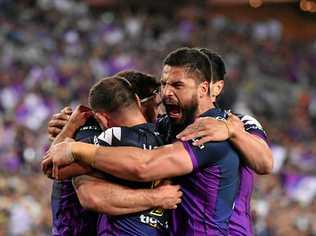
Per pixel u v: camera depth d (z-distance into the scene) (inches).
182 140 154.6
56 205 169.5
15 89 634.8
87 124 165.3
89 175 155.6
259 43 1059.3
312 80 1009.5
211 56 166.6
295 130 779.4
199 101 160.1
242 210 165.2
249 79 914.1
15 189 451.2
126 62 790.5
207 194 157.3
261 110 852.0
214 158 155.5
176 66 157.9
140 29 946.7
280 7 1246.9
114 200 152.8
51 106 622.5
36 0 922.1
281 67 1000.9
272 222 462.0
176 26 1016.9
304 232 472.4
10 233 421.1
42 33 824.3
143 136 157.8
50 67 710.5
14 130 529.0
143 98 166.6
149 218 156.5
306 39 1243.8
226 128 156.6
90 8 1099.3
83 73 725.9
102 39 874.1
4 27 799.1
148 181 153.9
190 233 158.6
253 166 159.3
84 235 167.3
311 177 556.7
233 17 1227.2
